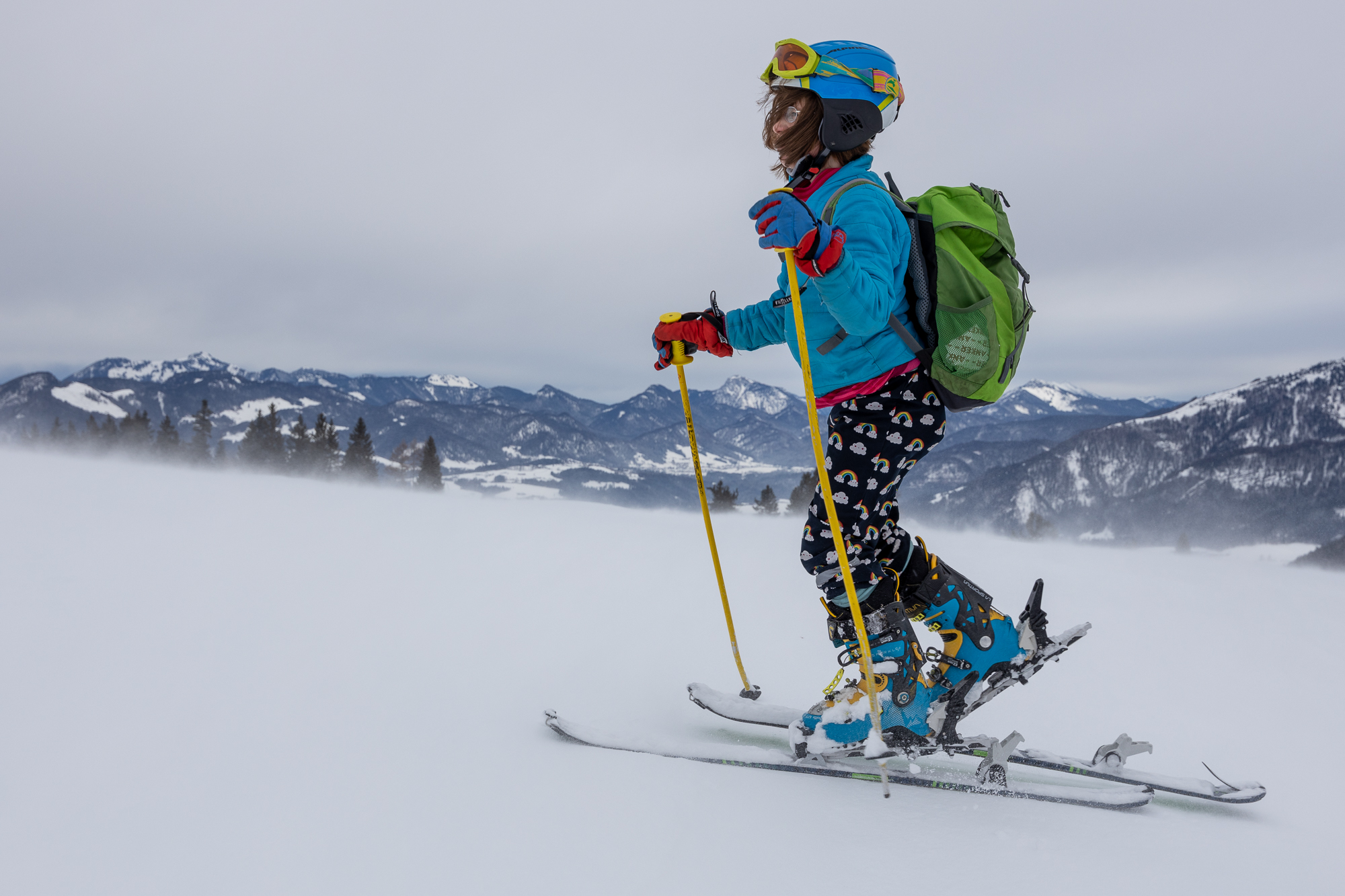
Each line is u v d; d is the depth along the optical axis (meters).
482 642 3.02
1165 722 2.85
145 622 2.60
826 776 2.03
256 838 1.38
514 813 1.58
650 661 3.10
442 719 2.11
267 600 3.18
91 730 1.74
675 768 1.93
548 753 1.96
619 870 1.39
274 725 1.91
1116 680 3.42
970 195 2.09
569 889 1.31
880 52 1.99
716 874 1.40
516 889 1.29
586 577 4.85
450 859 1.37
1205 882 1.50
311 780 1.64
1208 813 2.01
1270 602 6.05
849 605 2.06
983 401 2.01
